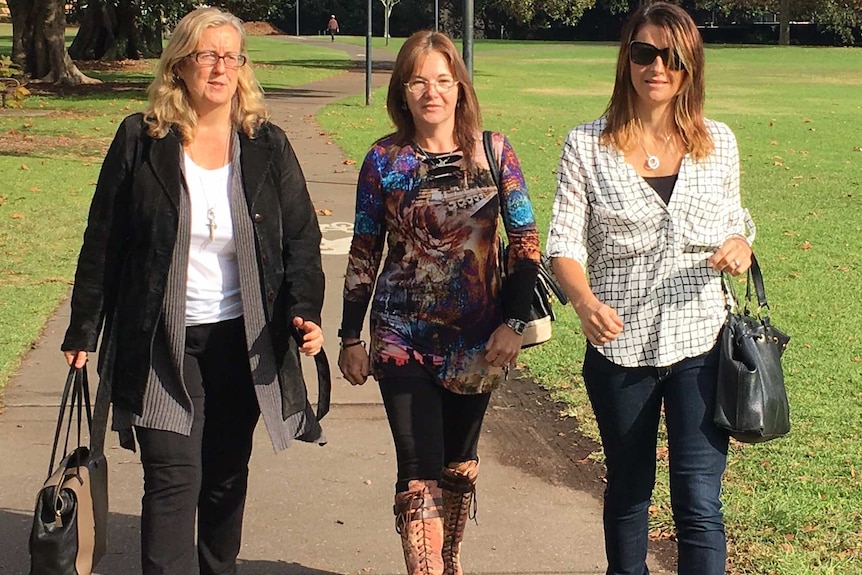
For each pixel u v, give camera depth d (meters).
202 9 3.53
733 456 5.22
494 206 3.65
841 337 7.40
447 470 3.91
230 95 3.51
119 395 3.46
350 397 6.24
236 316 3.56
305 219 3.66
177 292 3.46
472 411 3.83
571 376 6.55
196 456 3.49
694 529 3.33
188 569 3.49
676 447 3.39
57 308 8.02
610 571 3.67
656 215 3.38
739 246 3.33
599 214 3.42
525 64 50.62
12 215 11.53
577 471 5.14
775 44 78.25
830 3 73.06
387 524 4.58
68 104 25.47
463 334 3.64
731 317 3.39
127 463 5.22
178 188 3.45
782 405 3.30
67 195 12.91
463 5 8.05
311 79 37.34
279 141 3.61
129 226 3.49
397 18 85.88
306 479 5.04
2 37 62.59
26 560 4.20
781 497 4.70
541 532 4.48
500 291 3.71
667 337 3.37
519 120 23.53
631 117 3.43
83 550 3.34
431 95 3.61
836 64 52.28
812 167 16.75
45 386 6.30
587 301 3.29
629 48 3.38
